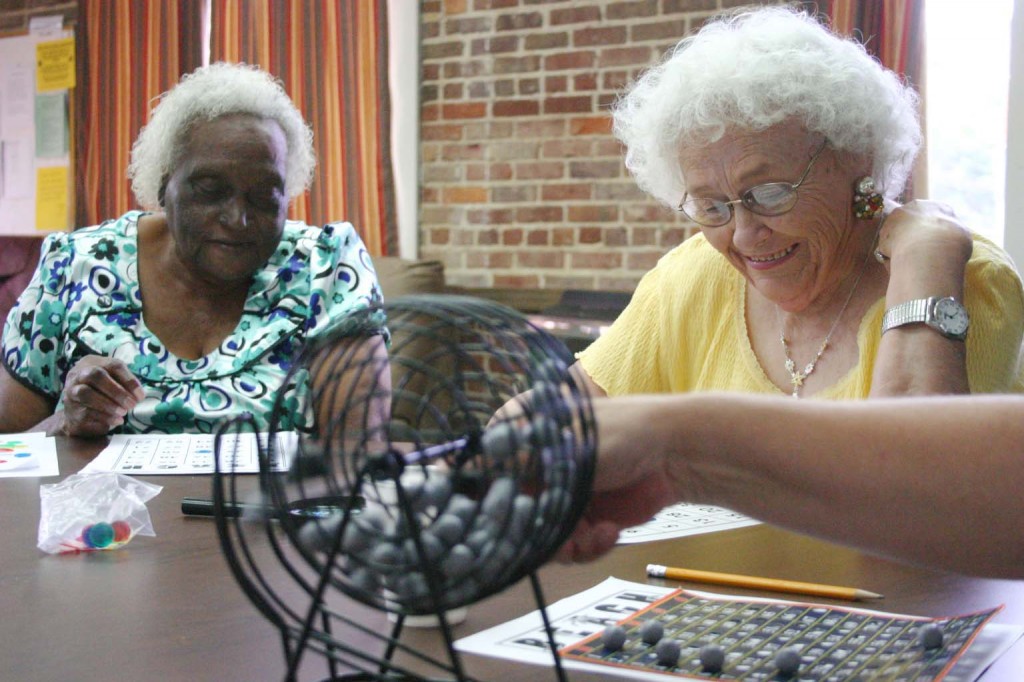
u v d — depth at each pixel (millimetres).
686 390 1653
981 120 3293
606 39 3812
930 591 877
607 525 668
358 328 562
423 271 3281
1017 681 651
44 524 1034
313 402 551
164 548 1034
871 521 640
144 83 4484
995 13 3240
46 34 4754
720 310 1592
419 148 4148
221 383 1839
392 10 4109
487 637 759
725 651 724
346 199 4137
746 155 1316
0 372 2018
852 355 1429
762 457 633
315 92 4152
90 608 840
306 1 4152
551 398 504
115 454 1549
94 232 1995
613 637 729
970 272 1322
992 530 628
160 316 1925
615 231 3840
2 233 4914
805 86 1280
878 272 1424
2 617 818
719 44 1345
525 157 3977
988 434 632
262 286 1927
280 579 919
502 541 489
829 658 708
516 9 3953
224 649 738
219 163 1792
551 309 3535
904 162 1414
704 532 1104
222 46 4328
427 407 557
